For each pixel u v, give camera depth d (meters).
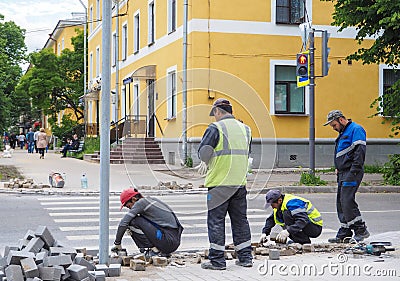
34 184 17.47
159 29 25.92
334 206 13.77
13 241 9.25
